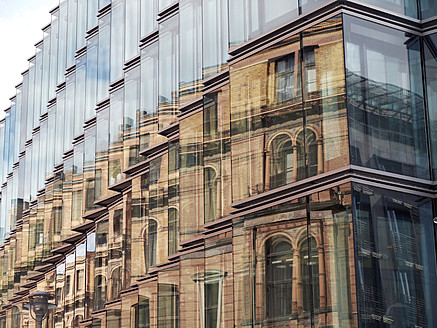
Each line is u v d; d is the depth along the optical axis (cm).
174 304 2483
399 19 1855
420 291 1667
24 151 4619
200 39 2508
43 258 3938
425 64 1844
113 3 3331
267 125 1930
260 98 1966
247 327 1877
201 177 2373
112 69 3256
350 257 1648
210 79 2280
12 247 4788
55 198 3872
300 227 1797
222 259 2117
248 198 1938
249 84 2003
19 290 4431
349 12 1802
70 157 3762
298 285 1770
